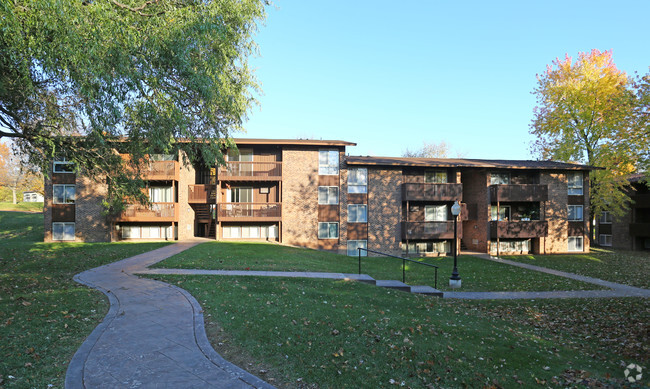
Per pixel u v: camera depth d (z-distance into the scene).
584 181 29.61
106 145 11.46
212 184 27.44
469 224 30.48
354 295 10.58
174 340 6.21
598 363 7.15
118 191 12.97
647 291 15.23
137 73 8.79
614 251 30.78
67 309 7.77
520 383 5.65
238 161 25.91
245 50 12.26
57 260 15.21
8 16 6.42
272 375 5.14
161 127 10.25
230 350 5.93
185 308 8.14
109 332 6.55
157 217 25.48
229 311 7.92
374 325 7.61
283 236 25.56
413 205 28.39
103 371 5.00
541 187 27.97
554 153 33.28
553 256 27.08
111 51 8.15
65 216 25.36
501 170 28.86
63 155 11.76
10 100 10.29
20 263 14.21
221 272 13.15
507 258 25.78
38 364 5.11
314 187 26.06
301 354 5.89
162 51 9.31
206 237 28.14
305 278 12.68
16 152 12.77
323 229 26.09
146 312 7.82
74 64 7.55
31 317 7.03
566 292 14.95
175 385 4.66
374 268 19.27
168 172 25.41
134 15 9.09
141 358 5.46
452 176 28.47
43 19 6.83
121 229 26.78
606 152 29.47
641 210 33.12
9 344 5.65
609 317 11.06
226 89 11.09
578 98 30.81
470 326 8.60
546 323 10.52
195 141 12.34
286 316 7.76
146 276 11.95
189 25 9.08
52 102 10.55
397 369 5.66
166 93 10.10
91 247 20.12
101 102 8.44
